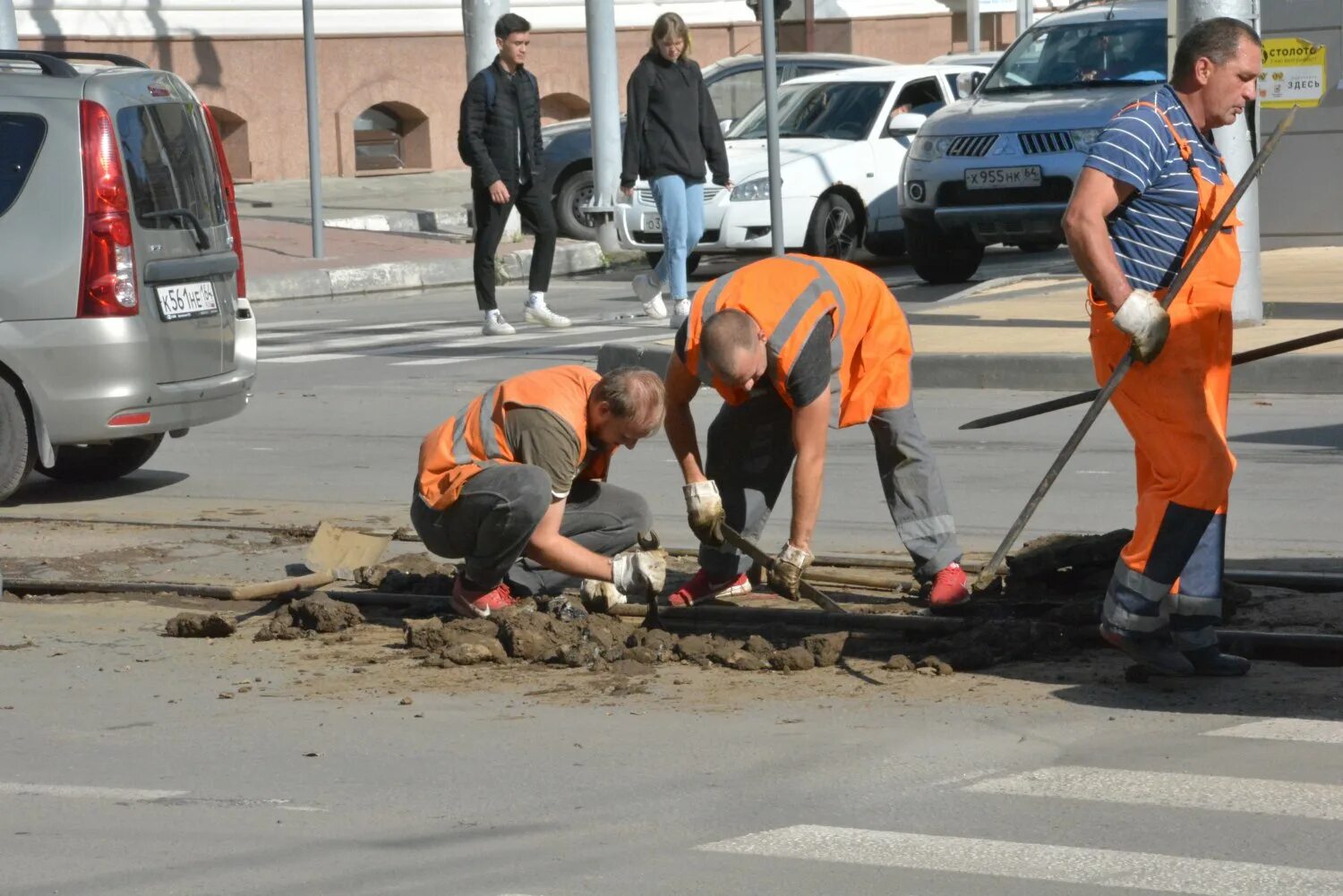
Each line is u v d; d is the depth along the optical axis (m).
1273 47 35.31
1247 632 13.96
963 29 85.62
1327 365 25.81
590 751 12.06
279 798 11.27
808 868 9.84
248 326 23.45
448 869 9.96
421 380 30.97
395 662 14.52
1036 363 27.33
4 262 21.02
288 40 63.91
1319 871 9.59
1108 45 41.66
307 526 19.97
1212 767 11.33
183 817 10.95
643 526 16.03
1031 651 13.98
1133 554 12.91
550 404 14.81
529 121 36.81
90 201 21.03
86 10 59.84
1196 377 12.48
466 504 14.79
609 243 51.16
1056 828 10.34
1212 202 12.49
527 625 14.63
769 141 35.88
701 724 12.59
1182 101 12.61
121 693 13.84
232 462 24.33
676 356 14.66
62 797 11.41
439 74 67.38
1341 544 17.53
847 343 14.63
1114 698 12.85
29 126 21.17
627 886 9.65
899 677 13.55
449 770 11.75
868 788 11.12
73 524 20.55
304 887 9.76
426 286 48.44
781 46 72.06
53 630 15.85
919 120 45.19
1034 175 39.19
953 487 20.94
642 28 69.38
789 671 13.80
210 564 18.48
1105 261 12.26
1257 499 19.56
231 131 63.69
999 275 43.28
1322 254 38.91
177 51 61.69
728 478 15.45
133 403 21.31
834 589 16.44
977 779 11.23
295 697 13.60
